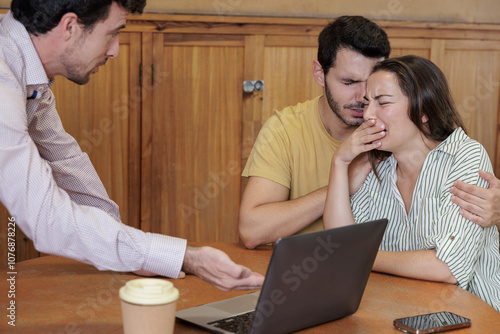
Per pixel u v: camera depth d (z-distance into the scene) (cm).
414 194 155
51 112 149
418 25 309
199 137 304
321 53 178
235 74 302
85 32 125
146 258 110
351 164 167
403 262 145
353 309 120
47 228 109
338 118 183
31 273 146
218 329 109
